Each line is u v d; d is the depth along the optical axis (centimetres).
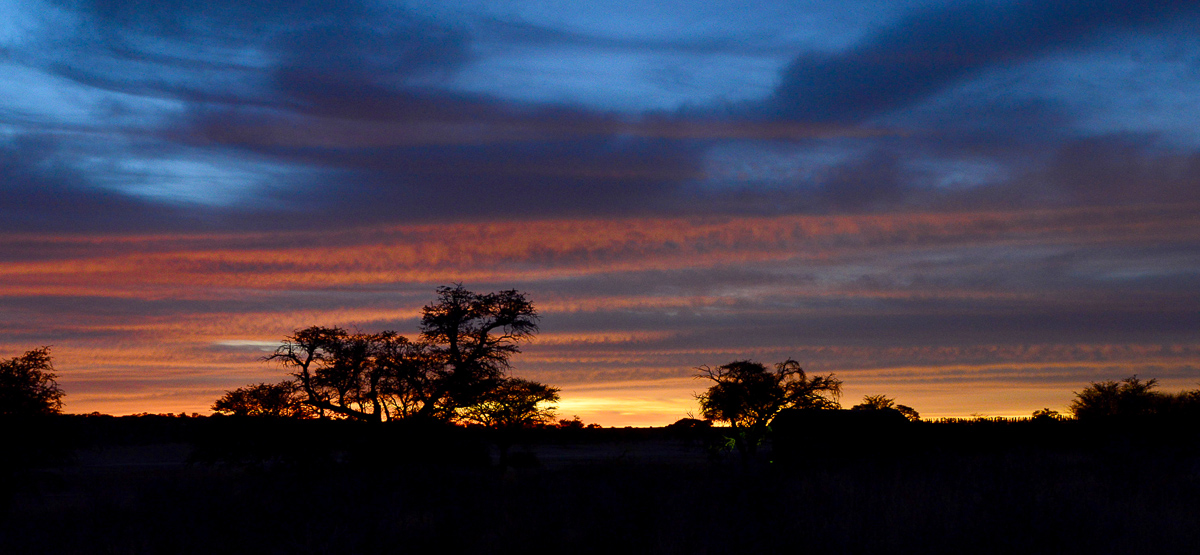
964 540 1059
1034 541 1048
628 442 8712
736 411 3831
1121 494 1350
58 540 1332
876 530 1112
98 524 1448
